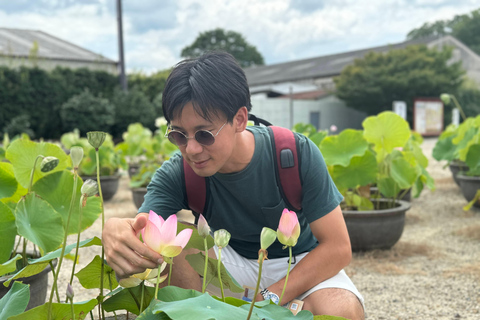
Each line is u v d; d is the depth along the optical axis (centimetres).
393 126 342
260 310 84
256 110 1881
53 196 141
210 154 104
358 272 284
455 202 498
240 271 147
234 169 126
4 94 1458
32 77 1523
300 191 130
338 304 124
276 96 2508
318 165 130
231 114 103
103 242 95
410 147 434
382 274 279
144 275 87
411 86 2067
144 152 687
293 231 80
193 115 100
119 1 1698
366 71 2153
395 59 2148
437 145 554
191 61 104
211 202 136
